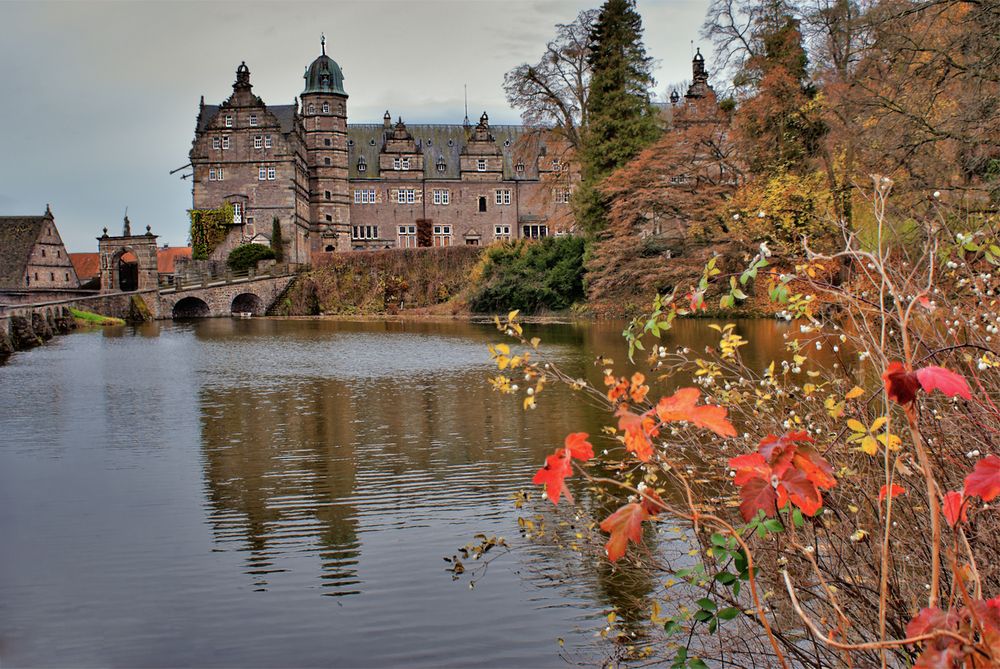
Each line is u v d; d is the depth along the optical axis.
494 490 12.53
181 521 11.45
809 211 24.84
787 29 33.97
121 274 76.81
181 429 17.72
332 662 7.52
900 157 18.30
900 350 5.81
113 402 21.42
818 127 31.41
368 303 72.50
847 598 5.79
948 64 18.20
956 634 2.94
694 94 67.12
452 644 7.76
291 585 9.20
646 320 5.48
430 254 72.88
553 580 8.89
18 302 59.78
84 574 9.61
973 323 5.82
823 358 15.59
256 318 66.81
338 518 11.45
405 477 13.48
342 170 85.62
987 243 5.62
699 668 5.18
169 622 8.39
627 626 7.76
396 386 23.80
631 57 47.12
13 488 13.12
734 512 6.97
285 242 75.50
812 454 3.78
